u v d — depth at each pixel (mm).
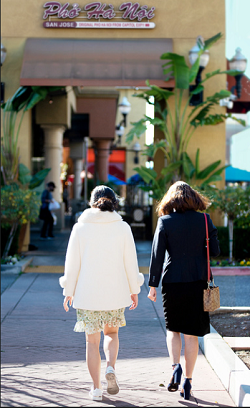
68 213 26625
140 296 7711
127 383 4117
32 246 11875
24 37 11406
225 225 12266
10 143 11023
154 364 4609
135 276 3834
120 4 11266
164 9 11367
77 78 10703
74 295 3762
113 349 3758
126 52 10984
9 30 11391
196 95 11562
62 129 15875
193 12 11398
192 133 11109
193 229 3840
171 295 3795
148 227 14758
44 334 5570
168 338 3842
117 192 18406
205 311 3805
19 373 4309
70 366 4520
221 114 10977
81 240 3756
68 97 15422
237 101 12211
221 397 3812
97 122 18453
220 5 11391
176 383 3615
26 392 3871
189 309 3777
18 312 6559
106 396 3814
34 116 15828
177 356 3756
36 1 11344
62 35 11359
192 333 3756
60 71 10742
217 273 9016
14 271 9297
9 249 10336
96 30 11367
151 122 10414
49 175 15797
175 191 3996
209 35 11438
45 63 10820
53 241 13672
